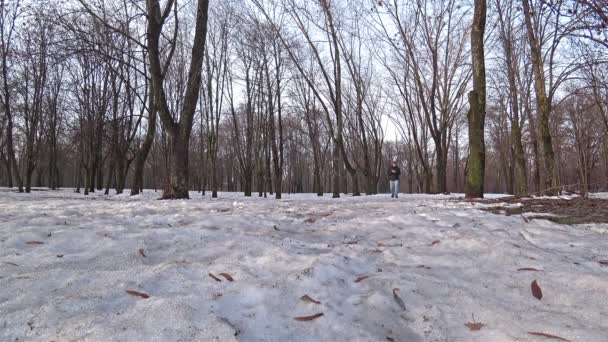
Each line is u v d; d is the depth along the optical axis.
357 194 20.50
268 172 28.97
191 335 1.99
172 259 3.46
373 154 51.41
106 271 2.96
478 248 3.68
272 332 2.16
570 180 40.81
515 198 8.52
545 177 11.54
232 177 52.97
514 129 17.22
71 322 2.10
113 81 22.67
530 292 2.73
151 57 11.59
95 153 25.95
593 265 3.23
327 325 2.24
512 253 3.45
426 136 30.98
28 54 18.05
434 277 3.03
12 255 3.51
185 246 3.90
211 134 23.38
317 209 7.50
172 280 2.82
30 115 28.39
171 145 11.88
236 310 2.38
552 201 7.51
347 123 38.50
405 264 3.43
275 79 24.52
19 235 4.12
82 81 24.97
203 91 25.70
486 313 2.38
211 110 23.45
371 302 2.54
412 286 2.78
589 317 2.31
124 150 22.59
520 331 2.12
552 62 13.02
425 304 2.53
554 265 3.18
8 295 2.50
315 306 2.46
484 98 10.38
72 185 55.84
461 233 4.30
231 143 48.06
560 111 26.30
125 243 3.84
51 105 29.94
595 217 5.43
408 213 6.12
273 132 21.06
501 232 4.48
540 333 2.07
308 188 64.62
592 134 30.69
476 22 10.48
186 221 5.45
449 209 6.64
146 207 7.50
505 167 38.75
